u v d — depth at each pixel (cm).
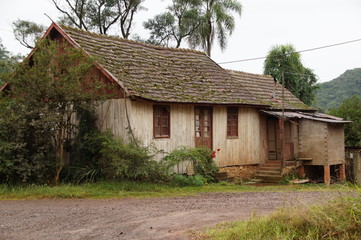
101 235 703
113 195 1135
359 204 626
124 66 1451
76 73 1191
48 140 1245
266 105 1797
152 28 3228
